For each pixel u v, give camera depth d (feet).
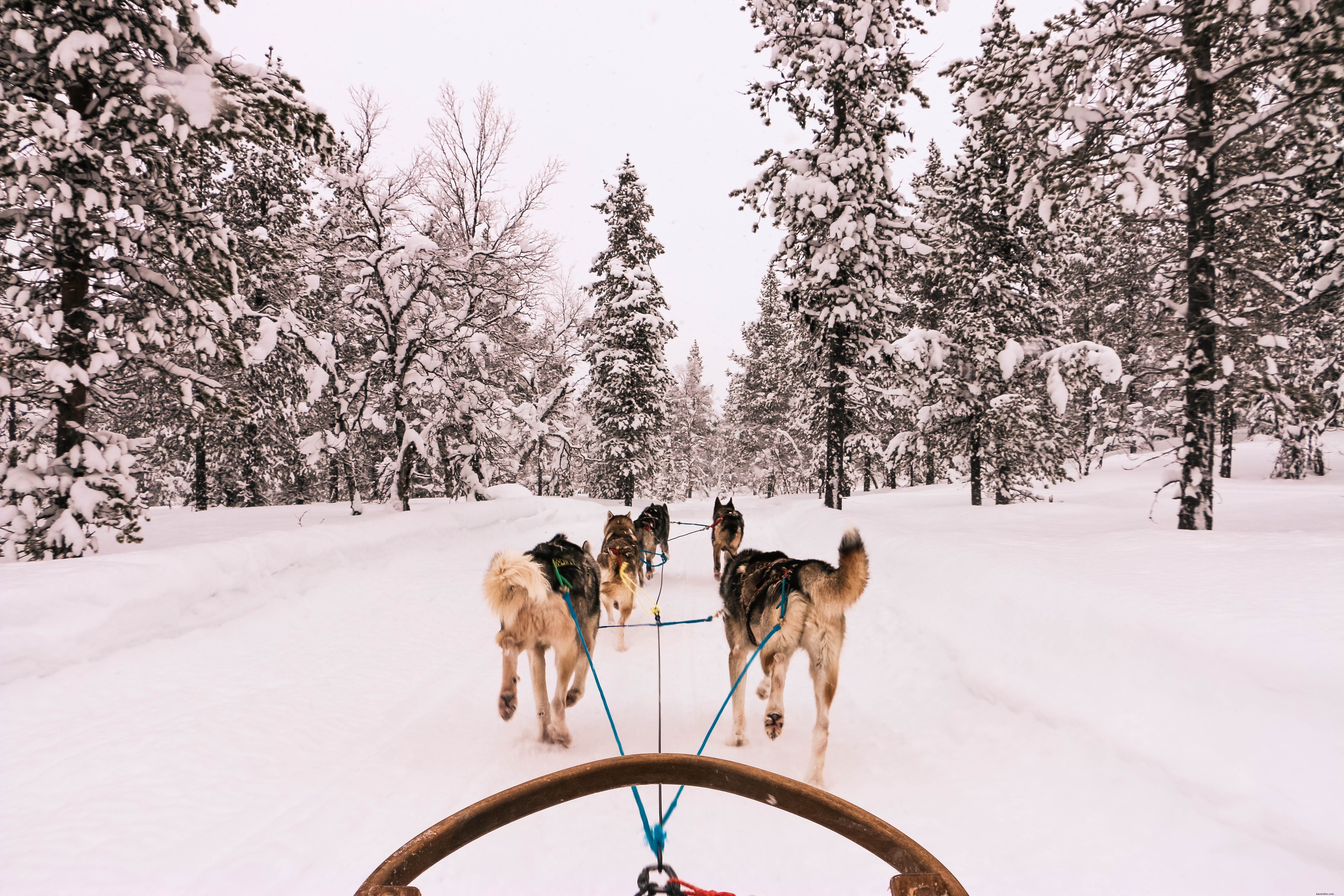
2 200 26.35
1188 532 30.76
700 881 10.71
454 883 10.66
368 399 56.90
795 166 59.52
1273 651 13.70
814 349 67.92
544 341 82.64
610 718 14.07
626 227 110.11
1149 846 11.02
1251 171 33.55
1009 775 14.12
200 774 14.40
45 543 27.04
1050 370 41.11
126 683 19.01
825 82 57.77
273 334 42.09
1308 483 80.79
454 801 13.50
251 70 31.09
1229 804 11.35
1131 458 115.55
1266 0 25.59
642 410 107.34
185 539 40.34
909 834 12.18
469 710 19.15
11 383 27.35
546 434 82.64
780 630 15.11
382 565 37.55
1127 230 36.76
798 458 148.56
